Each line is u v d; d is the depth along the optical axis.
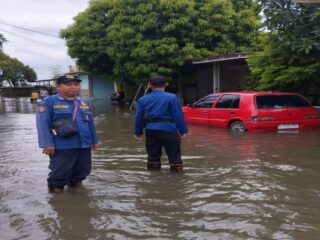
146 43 20.64
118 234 4.52
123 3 21.62
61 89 6.00
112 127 14.28
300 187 6.12
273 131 11.35
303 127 11.65
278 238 4.32
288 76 12.29
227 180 6.55
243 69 19.59
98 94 38.56
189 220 4.88
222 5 21.23
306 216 4.94
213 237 4.37
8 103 38.19
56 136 5.95
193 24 21.16
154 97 7.02
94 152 9.27
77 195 5.94
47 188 6.35
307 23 11.24
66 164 6.00
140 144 10.30
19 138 12.45
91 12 24.16
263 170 7.15
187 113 13.59
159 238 4.38
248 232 4.49
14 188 6.41
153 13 20.77
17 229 4.73
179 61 20.44
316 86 13.48
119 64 22.67
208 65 21.88
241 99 11.66
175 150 7.10
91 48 23.78
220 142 10.00
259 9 11.52
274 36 11.82
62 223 4.88
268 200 5.54
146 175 6.99
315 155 8.26
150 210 5.25
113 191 6.10
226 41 21.33
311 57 11.42
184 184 6.38
